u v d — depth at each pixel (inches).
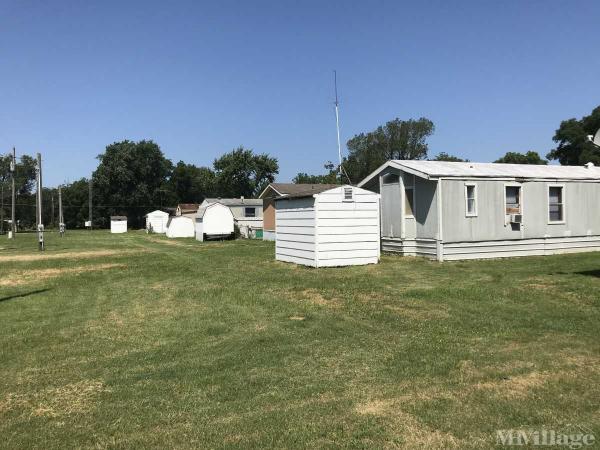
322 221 613.9
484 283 452.8
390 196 759.1
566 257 681.6
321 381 206.2
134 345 276.5
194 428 165.3
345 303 375.9
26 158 3772.1
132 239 1754.4
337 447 149.9
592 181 779.4
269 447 151.1
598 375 203.6
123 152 3617.1
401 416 169.8
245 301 399.9
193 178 4101.9
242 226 1632.6
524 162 2901.1
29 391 205.0
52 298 450.6
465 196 684.1
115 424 170.6
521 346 246.5
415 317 319.3
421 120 3122.5
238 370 223.9
